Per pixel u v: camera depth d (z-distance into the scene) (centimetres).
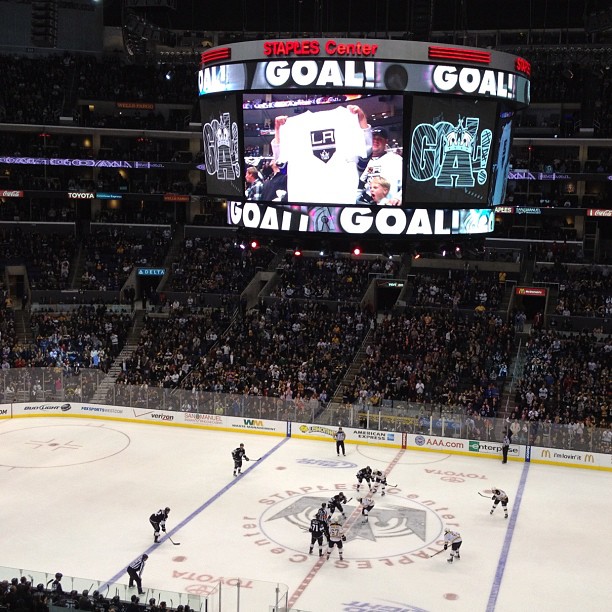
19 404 4638
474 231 2572
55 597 2119
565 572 2686
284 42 2402
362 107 2416
